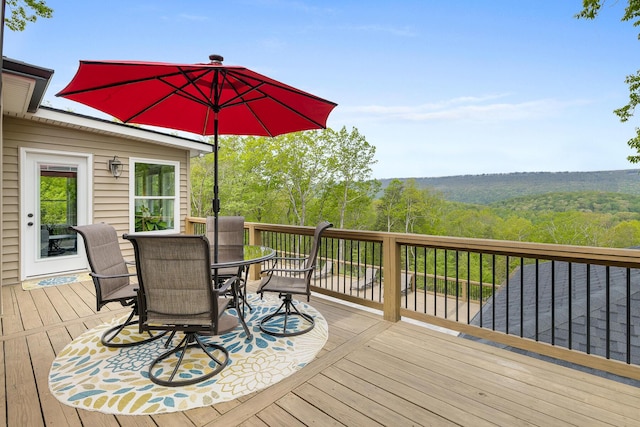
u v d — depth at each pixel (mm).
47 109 4656
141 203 6203
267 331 2998
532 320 4469
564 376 2254
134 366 2377
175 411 1880
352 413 1863
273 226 4547
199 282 2135
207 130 3656
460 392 2064
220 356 2555
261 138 21547
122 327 2889
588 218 25406
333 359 2496
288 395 2037
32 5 8305
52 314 3445
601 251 2146
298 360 2477
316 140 22969
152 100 2918
